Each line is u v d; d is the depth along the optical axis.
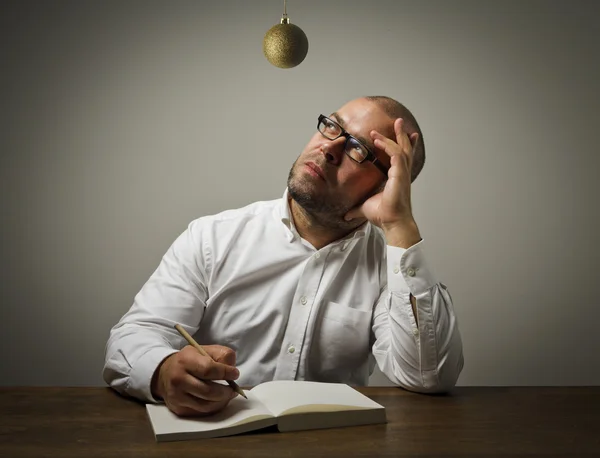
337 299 1.61
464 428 1.03
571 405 1.20
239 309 1.58
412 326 1.32
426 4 2.78
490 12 2.79
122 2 2.70
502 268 2.79
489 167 2.79
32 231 2.68
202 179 2.73
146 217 2.71
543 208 2.80
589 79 2.79
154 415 1.02
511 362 2.80
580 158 2.80
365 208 1.48
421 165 1.66
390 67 2.76
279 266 1.60
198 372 0.98
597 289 2.80
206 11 2.73
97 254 2.70
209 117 2.73
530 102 2.79
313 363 1.60
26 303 2.68
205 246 1.59
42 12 2.67
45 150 2.68
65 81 2.68
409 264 1.34
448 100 2.77
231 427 0.95
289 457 0.86
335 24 2.76
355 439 0.95
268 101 2.74
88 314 2.70
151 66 2.71
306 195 1.48
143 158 2.71
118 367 1.19
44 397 1.17
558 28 2.79
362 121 1.49
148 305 1.48
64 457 0.84
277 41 1.44
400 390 1.34
